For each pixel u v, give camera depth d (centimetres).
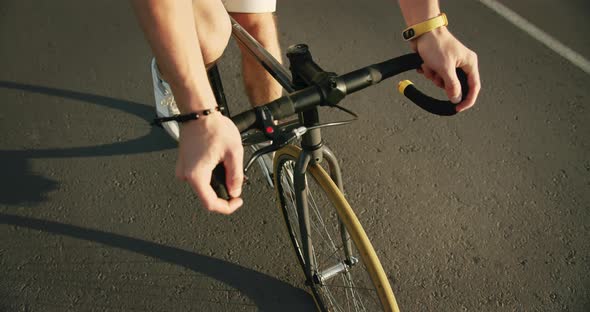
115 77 320
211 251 236
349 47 338
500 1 370
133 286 224
